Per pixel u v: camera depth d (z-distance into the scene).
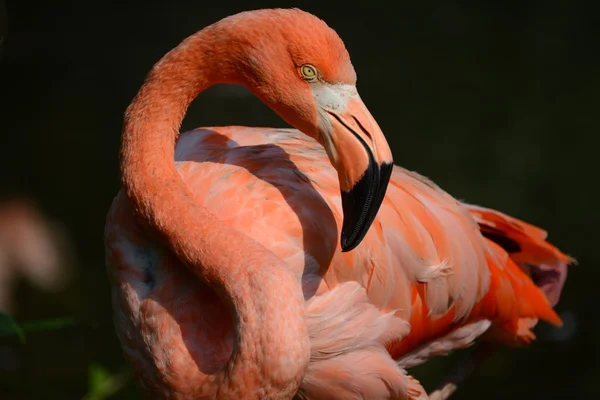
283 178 4.77
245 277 4.00
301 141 5.30
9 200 10.86
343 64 4.29
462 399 8.27
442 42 14.84
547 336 9.09
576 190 10.99
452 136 12.07
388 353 4.94
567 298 9.48
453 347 5.73
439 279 5.24
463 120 12.52
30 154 12.05
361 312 4.77
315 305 4.61
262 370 3.88
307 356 3.93
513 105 12.99
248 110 12.27
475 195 10.69
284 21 4.28
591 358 8.77
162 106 4.48
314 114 4.29
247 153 4.94
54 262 10.37
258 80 4.39
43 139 12.38
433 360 8.74
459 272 5.32
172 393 4.27
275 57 4.30
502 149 11.82
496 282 5.63
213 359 4.25
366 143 4.19
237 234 4.17
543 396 8.29
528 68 14.06
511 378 8.55
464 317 5.52
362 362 4.73
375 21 15.41
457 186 10.86
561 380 8.50
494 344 6.29
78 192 11.38
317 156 5.08
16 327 4.16
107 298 9.91
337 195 4.82
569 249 9.99
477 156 11.61
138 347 4.46
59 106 13.18
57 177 11.60
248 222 4.55
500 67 14.08
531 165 11.44
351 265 4.74
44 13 15.23
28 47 14.48
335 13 15.58
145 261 4.54
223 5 15.88
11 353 8.99
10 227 10.45
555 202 10.72
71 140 12.38
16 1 15.29
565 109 12.88
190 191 4.42
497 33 15.15
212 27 4.44
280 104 4.38
